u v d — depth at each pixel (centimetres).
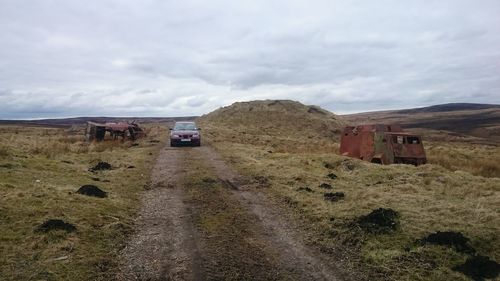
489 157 2431
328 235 778
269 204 1030
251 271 612
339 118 7119
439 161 1938
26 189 970
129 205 973
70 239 688
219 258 660
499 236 720
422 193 1098
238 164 1689
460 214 855
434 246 686
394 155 1673
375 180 1321
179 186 1238
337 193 1071
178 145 2628
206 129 4450
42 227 717
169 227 825
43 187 1010
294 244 737
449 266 626
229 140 3247
